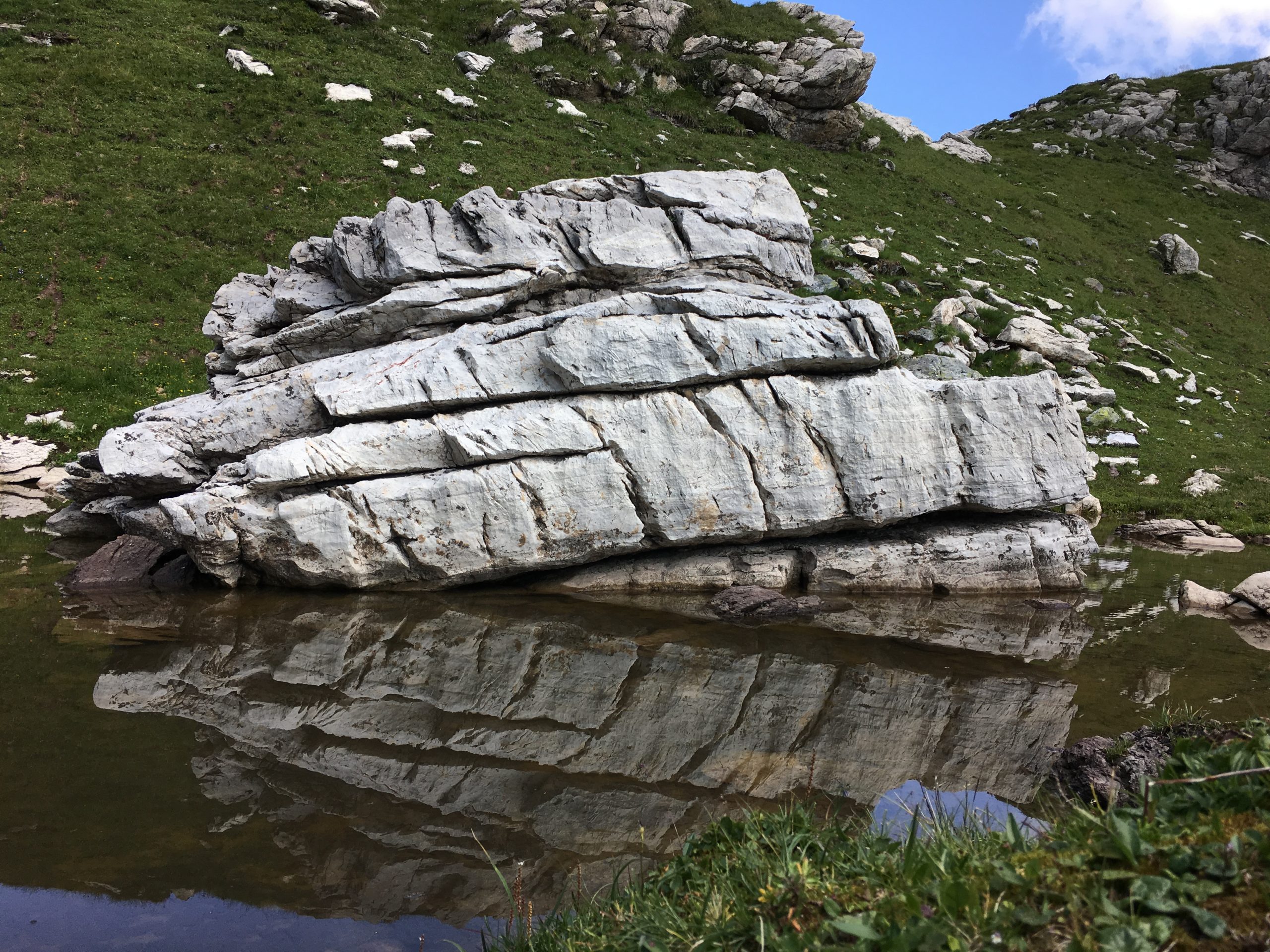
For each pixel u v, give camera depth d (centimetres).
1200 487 2330
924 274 3203
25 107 3041
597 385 1276
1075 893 337
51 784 645
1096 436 2627
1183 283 4162
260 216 2925
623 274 1457
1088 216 4666
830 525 1359
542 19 4306
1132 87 6831
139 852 559
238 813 614
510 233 1429
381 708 828
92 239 2672
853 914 358
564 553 1280
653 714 834
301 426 1323
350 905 509
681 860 483
